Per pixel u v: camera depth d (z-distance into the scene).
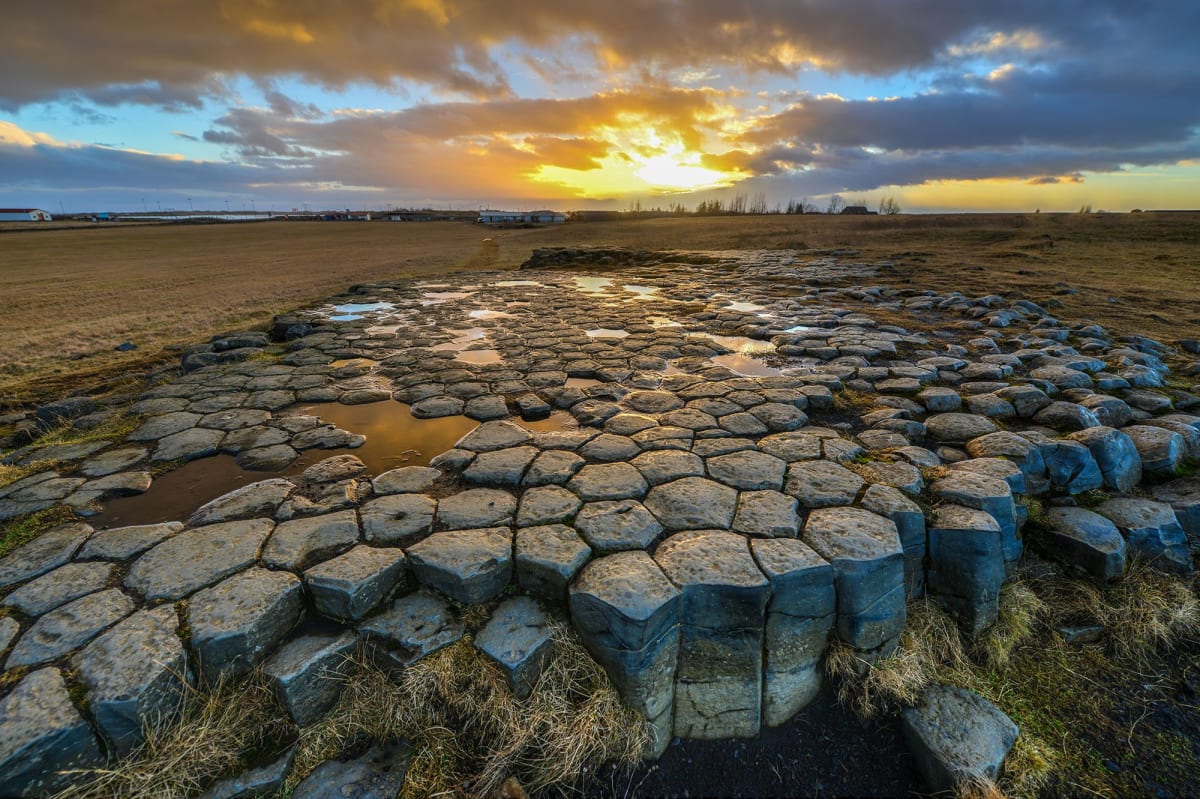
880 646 2.38
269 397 4.64
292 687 1.98
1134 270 13.38
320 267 23.52
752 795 2.08
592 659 2.20
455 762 2.00
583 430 3.83
